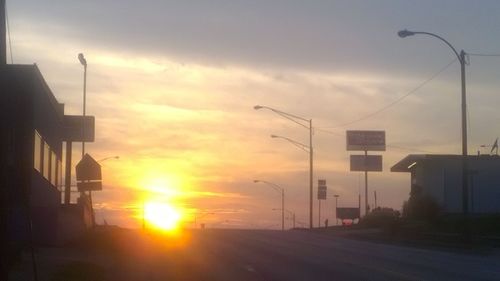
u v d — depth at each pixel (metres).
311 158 78.81
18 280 25.56
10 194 37.22
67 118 62.53
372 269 31.62
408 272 30.28
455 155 86.94
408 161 91.31
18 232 36.75
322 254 41.06
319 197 98.25
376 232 71.69
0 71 19.31
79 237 48.59
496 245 50.50
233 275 29.11
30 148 39.16
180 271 30.86
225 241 53.41
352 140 103.75
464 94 49.88
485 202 85.56
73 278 27.36
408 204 83.06
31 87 39.75
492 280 27.30
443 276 28.69
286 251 43.34
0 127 19.41
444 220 74.06
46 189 46.59
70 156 63.16
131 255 39.56
